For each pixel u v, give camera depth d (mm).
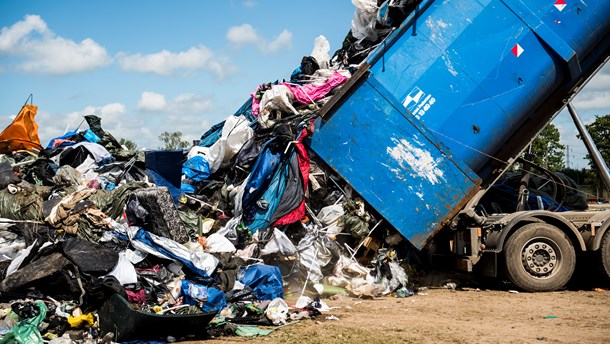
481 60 9008
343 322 6656
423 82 8844
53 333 5730
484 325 6527
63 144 10133
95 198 7824
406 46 8898
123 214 7840
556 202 10430
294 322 6617
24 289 6160
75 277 6164
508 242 8742
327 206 8891
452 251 9203
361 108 8727
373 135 8742
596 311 7340
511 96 9078
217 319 6320
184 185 9422
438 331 6199
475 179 8797
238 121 9867
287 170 8781
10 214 7520
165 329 5750
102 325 5879
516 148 9547
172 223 7547
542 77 9195
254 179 8773
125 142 12016
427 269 9773
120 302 5742
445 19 9000
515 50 9094
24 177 8883
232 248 8070
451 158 8766
